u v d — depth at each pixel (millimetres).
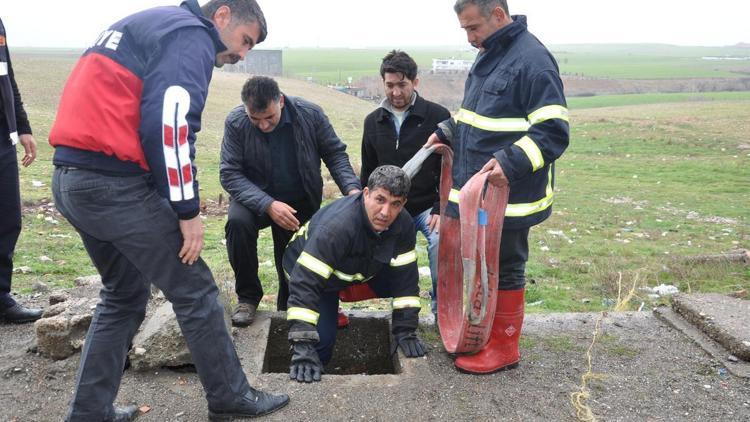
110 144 2797
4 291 4355
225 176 4387
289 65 167875
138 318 3182
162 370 3867
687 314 4637
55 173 2922
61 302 4566
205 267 3146
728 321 4383
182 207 2809
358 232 3861
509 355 3965
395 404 3561
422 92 82688
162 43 2797
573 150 26250
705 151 24938
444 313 4293
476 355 3947
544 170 3691
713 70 162875
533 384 3824
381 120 4641
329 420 3398
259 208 4242
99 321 3104
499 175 3400
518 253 3826
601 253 9547
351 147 26531
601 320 4742
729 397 3725
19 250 7520
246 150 4387
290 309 3861
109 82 2801
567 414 3520
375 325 4828
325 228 3848
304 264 3854
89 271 6816
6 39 4195
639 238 11195
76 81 2865
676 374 3977
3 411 3475
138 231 2908
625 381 3889
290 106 4328
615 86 110188
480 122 3682
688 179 19438
